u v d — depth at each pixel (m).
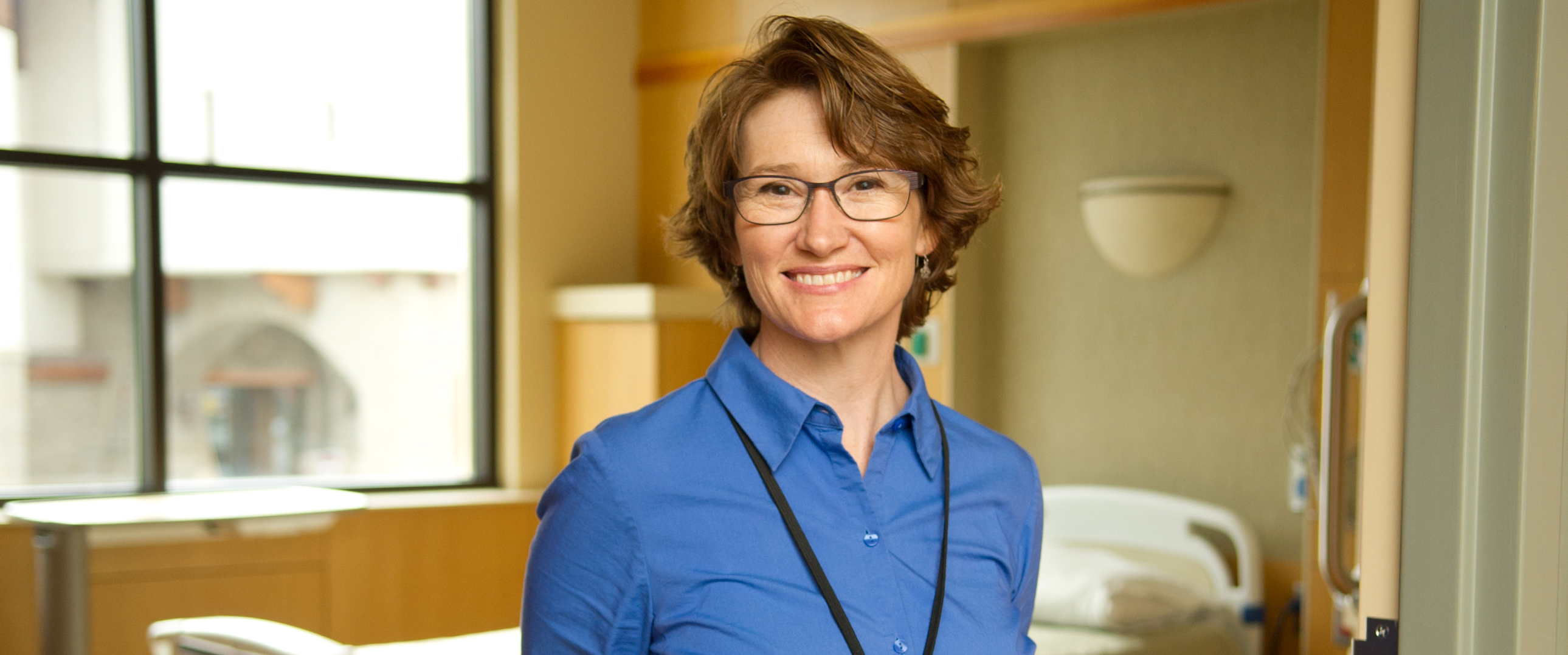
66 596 3.20
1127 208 3.62
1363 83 3.13
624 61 4.77
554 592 1.05
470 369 4.66
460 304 4.64
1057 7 3.60
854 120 1.04
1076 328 3.90
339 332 4.44
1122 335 3.82
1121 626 3.15
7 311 3.91
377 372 4.50
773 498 1.04
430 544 4.32
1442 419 1.01
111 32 4.04
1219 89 3.60
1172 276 3.72
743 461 1.06
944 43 3.89
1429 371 1.01
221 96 4.20
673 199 4.68
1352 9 3.15
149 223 4.08
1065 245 3.90
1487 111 0.99
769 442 1.06
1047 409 3.97
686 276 4.62
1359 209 3.14
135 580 3.89
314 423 4.40
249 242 4.27
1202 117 3.63
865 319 1.07
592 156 4.71
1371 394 1.05
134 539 3.88
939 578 1.08
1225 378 3.64
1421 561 1.02
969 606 1.09
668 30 4.66
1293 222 3.49
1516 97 0.98
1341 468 2.09
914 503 1.11
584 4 4.67
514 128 4.55
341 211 4.42
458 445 4.64
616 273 4.78
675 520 1.02
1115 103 3.78
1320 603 3.20
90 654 3.25
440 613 4.34
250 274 4.28
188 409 4.20
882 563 1.05
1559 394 0.98
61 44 3.96
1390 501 1.04
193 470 4.21
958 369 3.97
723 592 1.00
